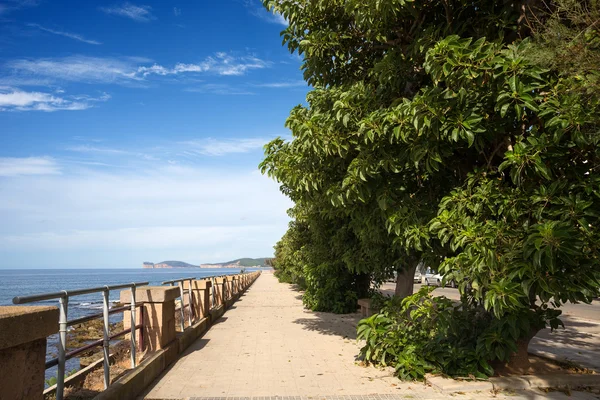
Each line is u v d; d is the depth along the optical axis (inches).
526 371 263.9
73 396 197.3
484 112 229.3
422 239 259.0
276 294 1067.9
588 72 160.4
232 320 554.9
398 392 235.0
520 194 221.8
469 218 229.0
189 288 419.5
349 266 444.5
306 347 367.9
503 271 209.9
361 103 274.1
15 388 122.4
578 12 152.4
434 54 207.3
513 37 253.8
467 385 236.2
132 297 245.6
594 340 413.7
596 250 204.5
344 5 287.7
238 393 233.0
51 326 135.6
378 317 305.1
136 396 225.1
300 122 291.9
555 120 185.2
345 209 323.6
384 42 312.3
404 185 287.3
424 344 278.5
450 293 1004.6
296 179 308.3
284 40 348.8
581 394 231.9
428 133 226.7
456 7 267.1
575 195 212.5
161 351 287.0
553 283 199.2
